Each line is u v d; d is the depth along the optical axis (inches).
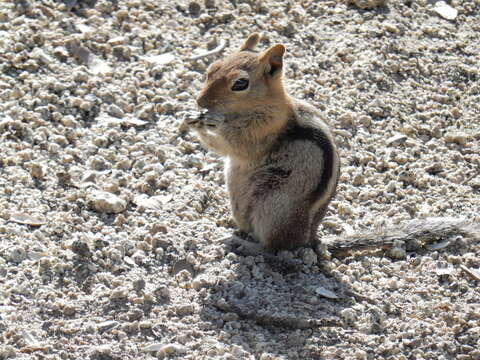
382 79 629.0
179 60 610.9
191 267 439.5
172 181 507.8
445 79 645.9
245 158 452.1
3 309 387.2
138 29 629.6
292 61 627.5
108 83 580.7
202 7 665.0
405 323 418.6
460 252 476.4
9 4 631.2
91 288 413.4
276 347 395.2
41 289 404.2
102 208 471.2
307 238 455.5
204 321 405.4
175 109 569.9
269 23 661.3
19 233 438.9
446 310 430.9
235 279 430.3
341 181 538.3
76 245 426.6
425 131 593.6
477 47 679.7
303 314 412.2
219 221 486.3
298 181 443.8
